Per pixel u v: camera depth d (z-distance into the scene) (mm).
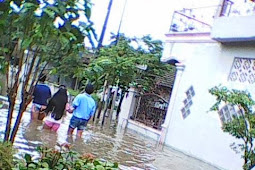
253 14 12008
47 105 10805
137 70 19344
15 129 4289
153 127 16875
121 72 18438
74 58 3768
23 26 3188
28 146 8180
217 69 13531
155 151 12422
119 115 19422
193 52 14875
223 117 12414
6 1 3117
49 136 9945
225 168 11953
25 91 4078
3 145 4242
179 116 14812
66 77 4184
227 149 12086
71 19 3332
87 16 3410
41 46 3455
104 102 19422
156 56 20922
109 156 9539
